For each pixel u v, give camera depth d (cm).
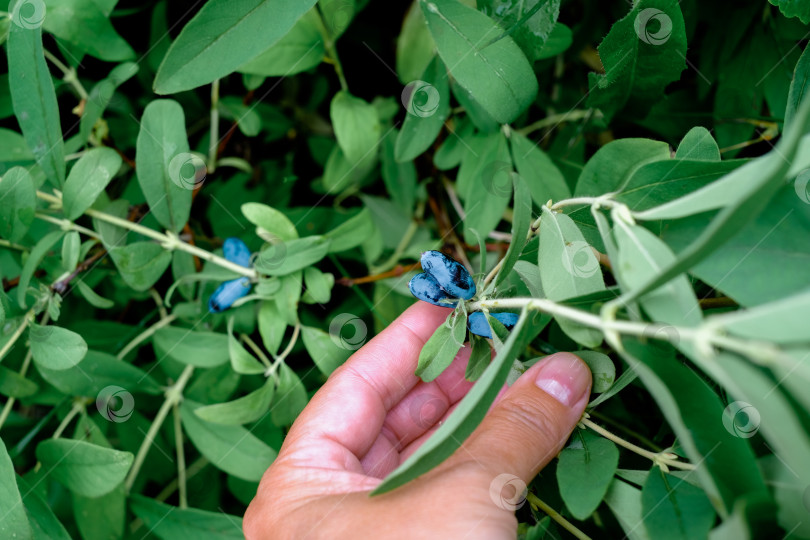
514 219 16
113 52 22
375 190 27
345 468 20
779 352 12
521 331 15
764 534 14
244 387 25
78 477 20
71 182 20
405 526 17
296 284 21
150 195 21
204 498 25
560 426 18
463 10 19
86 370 21
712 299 18
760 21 22
